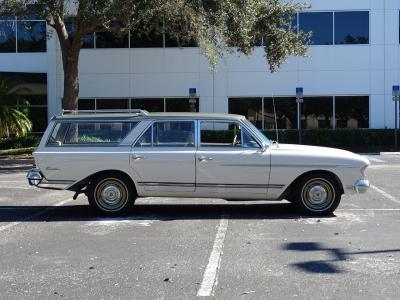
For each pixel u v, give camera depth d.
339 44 28.20
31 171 9.88
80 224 9.16
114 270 6.37
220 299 5.32
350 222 9.14
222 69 28.55
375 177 15.82
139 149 9.77
